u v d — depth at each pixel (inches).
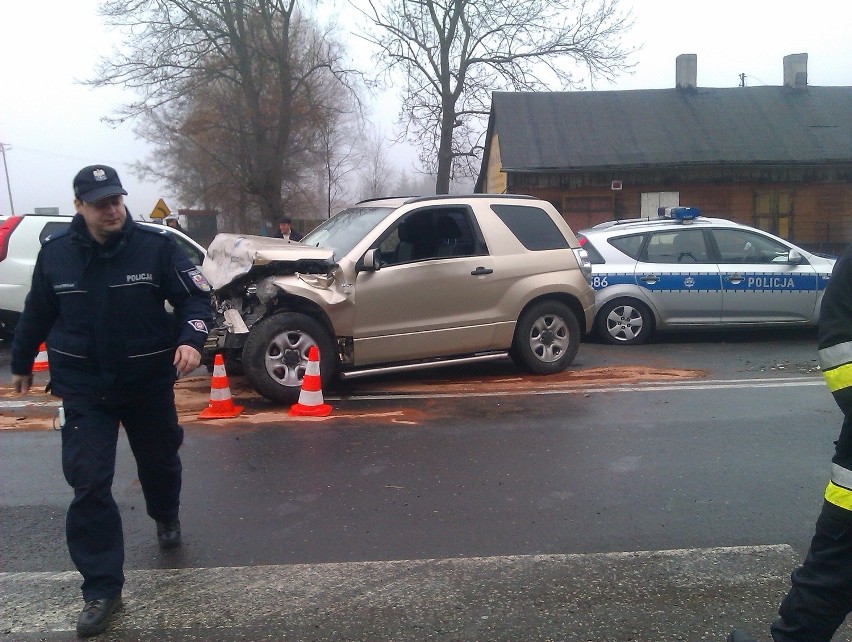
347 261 297.1
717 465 219.8
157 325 146.9
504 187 1178.0
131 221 144.3
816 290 427.5
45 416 281.3
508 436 247.9
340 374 301.0
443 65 1168.2
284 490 202.8
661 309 425.7
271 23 1193.4
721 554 164.9
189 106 1208.8
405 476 212.4
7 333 441.7
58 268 141.2
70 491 205.2
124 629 137.6
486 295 321.1
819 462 222.1
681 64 1200.2
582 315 348.5
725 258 430.3
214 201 1387.8
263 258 283.0
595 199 1085.8
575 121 1143.0
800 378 331.3
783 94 1194.6
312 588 151.6
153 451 159.6
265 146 1234.0
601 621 139.1
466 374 350.9
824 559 104.9
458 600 146.6
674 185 1081.4
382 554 166.1
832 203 1085.8
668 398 297.0
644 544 170.1
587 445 238.2
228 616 141.6
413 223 314.5
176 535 170.4
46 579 156.8
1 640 134.3
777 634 111.0
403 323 306.2
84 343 141.4
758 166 1069.8
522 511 188.2
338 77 1245.1
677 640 133.0
